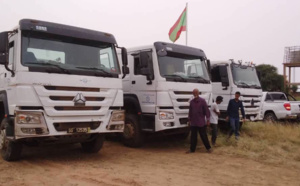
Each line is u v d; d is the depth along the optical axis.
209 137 11.56
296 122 15.42
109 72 7.94
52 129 6.95
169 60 9.74
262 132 12.27
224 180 6.46
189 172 7.07
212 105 10.30
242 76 12.70
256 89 13.00
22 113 6.65
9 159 7.66
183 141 11.35
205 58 10.89
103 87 7.74
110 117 7.84
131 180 6.23
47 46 7.21
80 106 7.30
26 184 5.89
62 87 7.10
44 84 6.86
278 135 11.58
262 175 6.92
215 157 8.76
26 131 6.67
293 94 34.97
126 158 8.55
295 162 8.20
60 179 6.26
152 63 9.51
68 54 7.46
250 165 7.84
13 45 7.27
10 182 5.99
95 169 7.14
